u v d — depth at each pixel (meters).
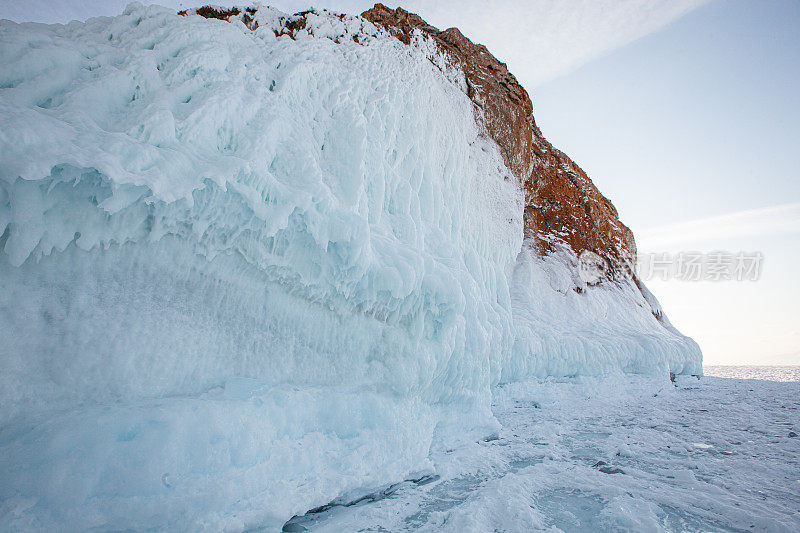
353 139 4.43
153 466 2.26
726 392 10.66
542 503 3.26
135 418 2.36
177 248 2.98
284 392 3.21
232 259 3.26
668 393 10.24
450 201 6.74
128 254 2.79
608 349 9.53
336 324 3.92
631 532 2.72
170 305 3.01
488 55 10.50
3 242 2.33
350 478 3.22
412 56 7.07
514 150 9.83
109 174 2.25
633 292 13.31
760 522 2.88
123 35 3.66
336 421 3.45
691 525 2.89
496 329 6.08
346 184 4.21
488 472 4.09
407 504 3.29
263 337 3.47
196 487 2.37
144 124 2.77
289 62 4.58
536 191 12.09
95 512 2.09
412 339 4.28
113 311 2.76
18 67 2.57
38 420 2.30
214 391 2.98
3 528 1.89
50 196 2.35
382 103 5.39
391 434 3.78
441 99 7.23
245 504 2.54
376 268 3.89
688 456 4.61
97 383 2.60
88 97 2.77
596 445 5.08
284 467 2.87
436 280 4.42
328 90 4.78
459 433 4.91
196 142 3.06
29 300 2.46
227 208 3.01
